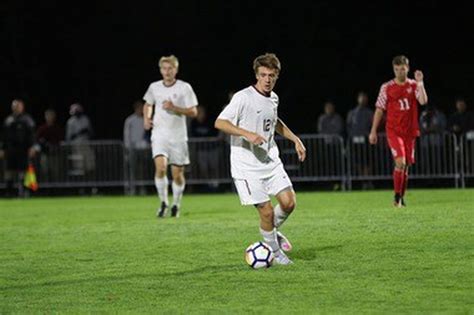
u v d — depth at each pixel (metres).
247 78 61.97
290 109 61.25
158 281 17.55
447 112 59.59
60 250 22.88
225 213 32.44
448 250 19.92
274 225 19.23
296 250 20.83
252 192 18.83
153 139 31.89
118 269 19.25
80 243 24.25
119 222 30.28
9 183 51.28
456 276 16.89
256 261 18.50
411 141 31.94
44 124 57.16
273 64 18.89
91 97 62.75
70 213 36.31
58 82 62.47
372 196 40.38
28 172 50.44
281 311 14.52
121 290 16.77
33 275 18.92
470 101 59.75
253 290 16.30
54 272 19.23
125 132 50.47
